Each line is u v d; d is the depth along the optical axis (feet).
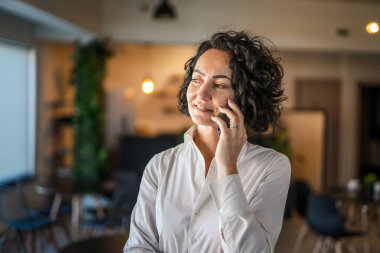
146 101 32.09
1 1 13.96
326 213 14.97
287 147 23.48
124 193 15.64
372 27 16.99
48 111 22.70
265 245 3.04
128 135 25.08
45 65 22.15
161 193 3.64
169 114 32.40
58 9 16.34
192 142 3.64
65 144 24.54
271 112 3.62
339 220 14.75
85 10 18.94
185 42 20.90
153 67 31.83
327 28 19.70
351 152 28.55
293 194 20.56
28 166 20.33
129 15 20.81
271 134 4.13
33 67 20.13
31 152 20.35
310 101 28.07
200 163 3.59
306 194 18.11
